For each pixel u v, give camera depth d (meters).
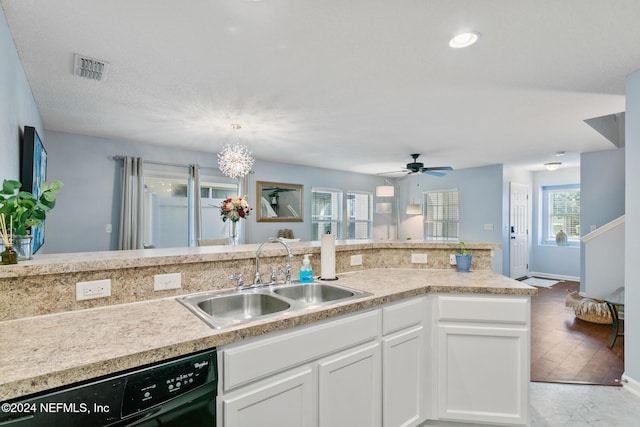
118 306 1.49
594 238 4.43
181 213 5.16
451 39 1.99
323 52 2.16
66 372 0.88
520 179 7.16
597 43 2.02
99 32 1.93
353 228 7.71
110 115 3.45
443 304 1.96
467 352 1.94
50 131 4.12
